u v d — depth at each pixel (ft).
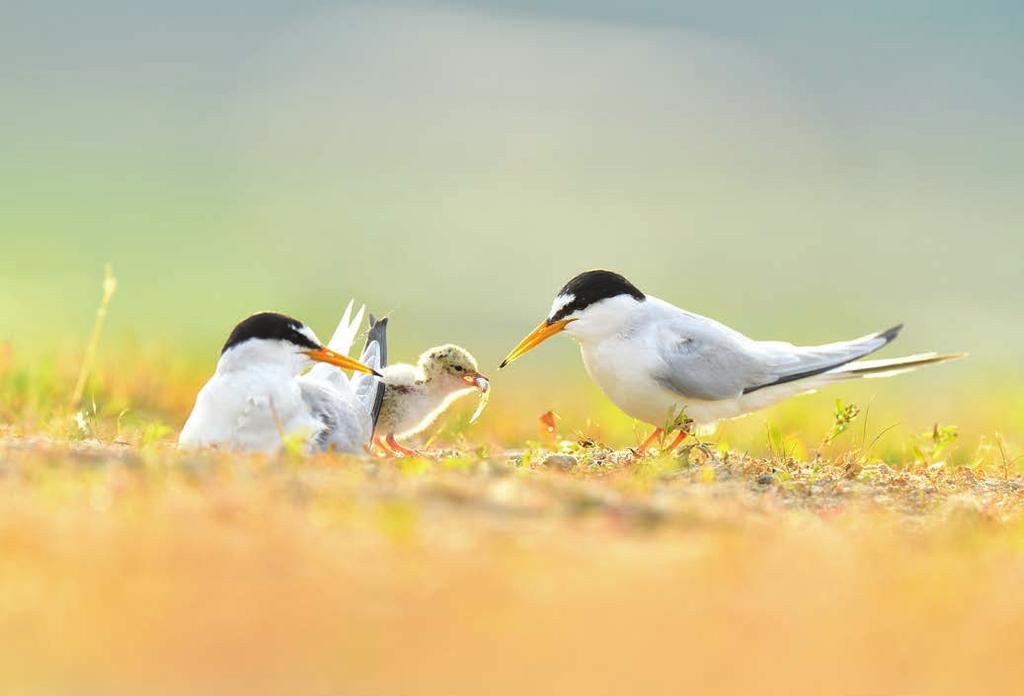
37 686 16.90
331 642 18.33
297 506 23.36
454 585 20.27
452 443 43.29
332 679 17.43
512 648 18.48
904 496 30.71
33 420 38.91
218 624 18.61
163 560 20.44
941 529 26.37
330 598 19.56
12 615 18.58
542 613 19.52
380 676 17.53
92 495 23.43
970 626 20.11
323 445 30.96
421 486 25.35
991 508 30.07
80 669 17.35
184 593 19.42
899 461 40.78
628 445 43.70
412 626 18.89
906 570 22.53
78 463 26.61
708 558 22.11
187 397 46.19
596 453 34.88
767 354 36.88
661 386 36.22
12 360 48.14
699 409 36.68
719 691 17.69
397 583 20.18
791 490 30.48
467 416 47.19
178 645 18.03
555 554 21.89
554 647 18.51
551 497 25.67
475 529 22.95
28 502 23.08
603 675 17.79
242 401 30.17
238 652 17.94
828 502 29.71
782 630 19.65
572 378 74.74
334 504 23.41
